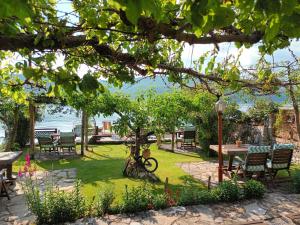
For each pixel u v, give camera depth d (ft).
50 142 46.85
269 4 3.96
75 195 22.48
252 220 21.25
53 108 49.21
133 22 3.69
